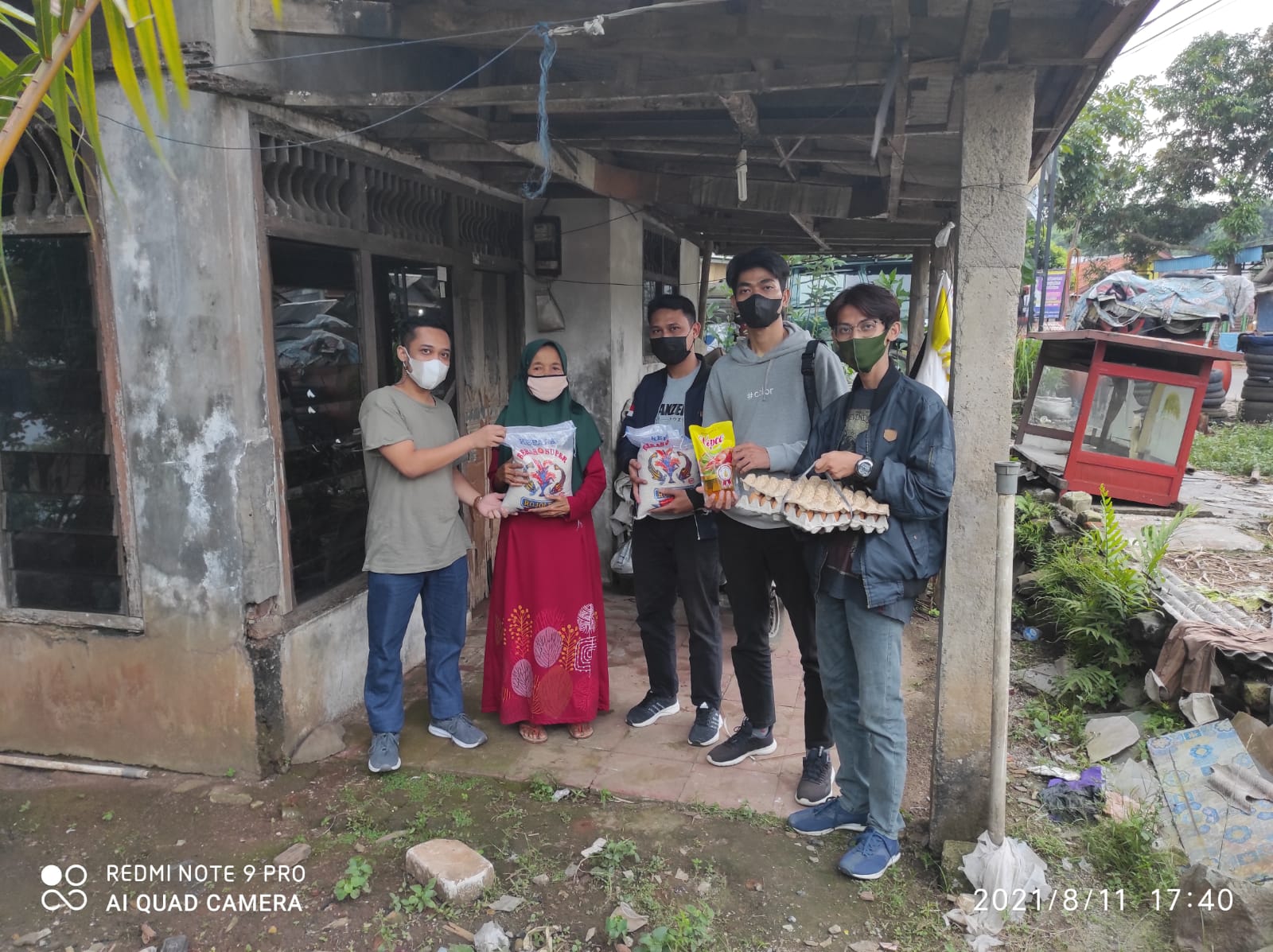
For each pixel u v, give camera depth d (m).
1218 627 3.41
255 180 3.06
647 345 6.40
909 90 2.80
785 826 2.94
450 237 4.57
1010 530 2.49
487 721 3.77
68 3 1.67
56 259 3.16
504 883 2.65
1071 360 6.52
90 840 2.93
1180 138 20.78
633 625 4.96
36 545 3.38
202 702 3.27
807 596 2.98
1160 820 2.84
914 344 8.06
